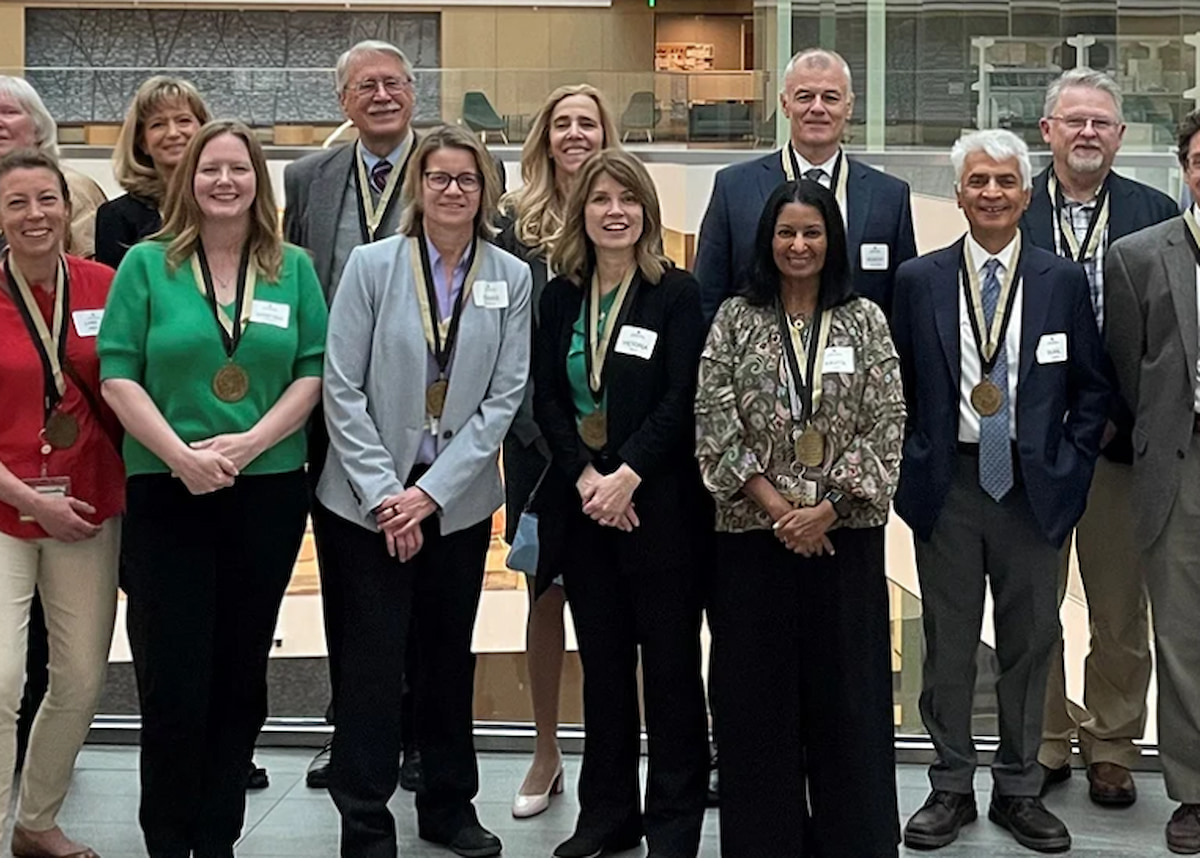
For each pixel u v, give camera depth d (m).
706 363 3.75
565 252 3.90
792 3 7.15
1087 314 4.11
